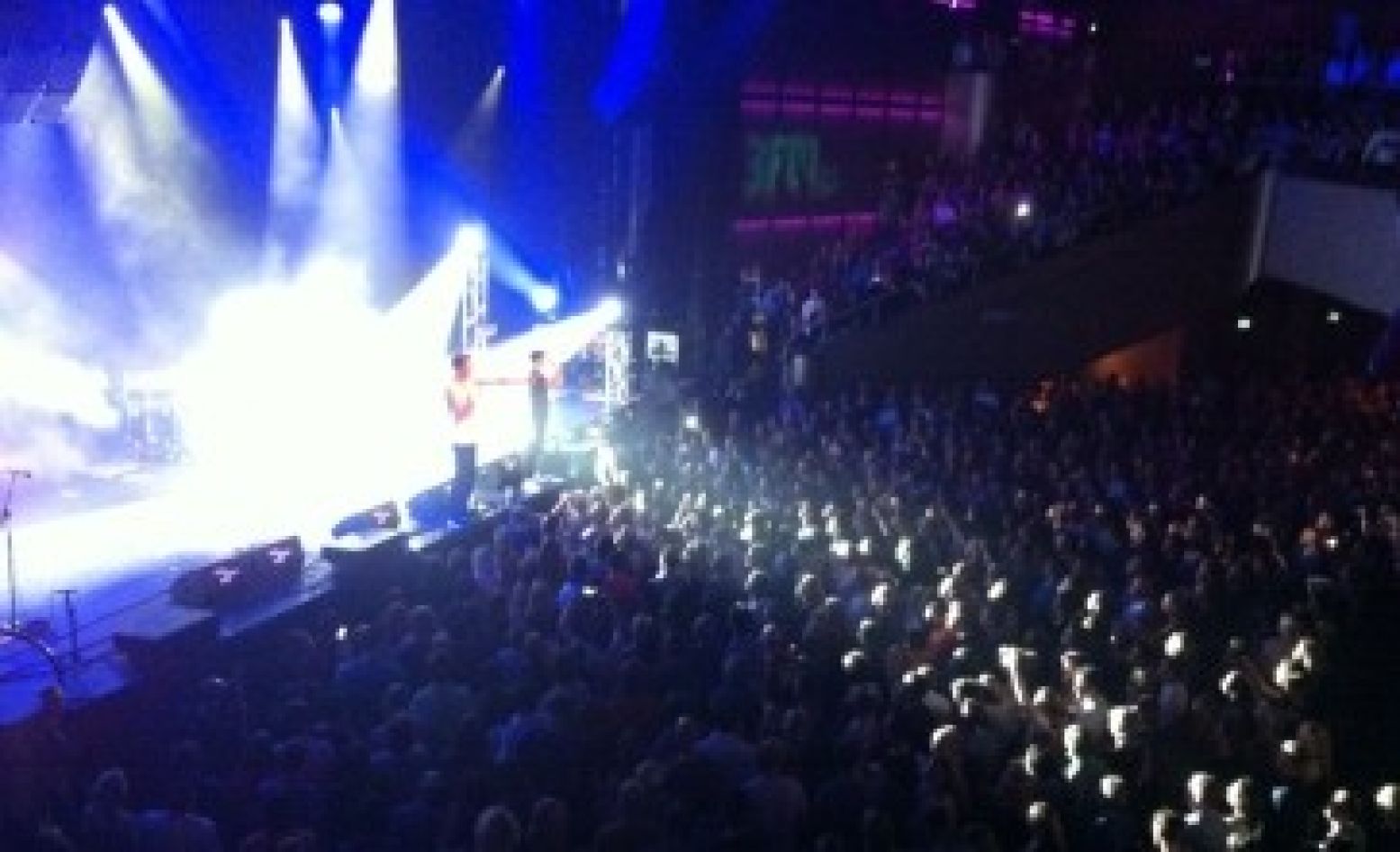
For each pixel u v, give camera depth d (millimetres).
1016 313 24188
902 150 29938
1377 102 25516
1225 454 16906
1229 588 12297
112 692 9586
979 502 14844
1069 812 8039
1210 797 8406
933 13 29766
